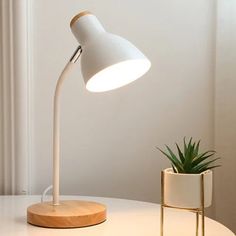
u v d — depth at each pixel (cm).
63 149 126
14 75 121
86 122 127
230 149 131
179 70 132
